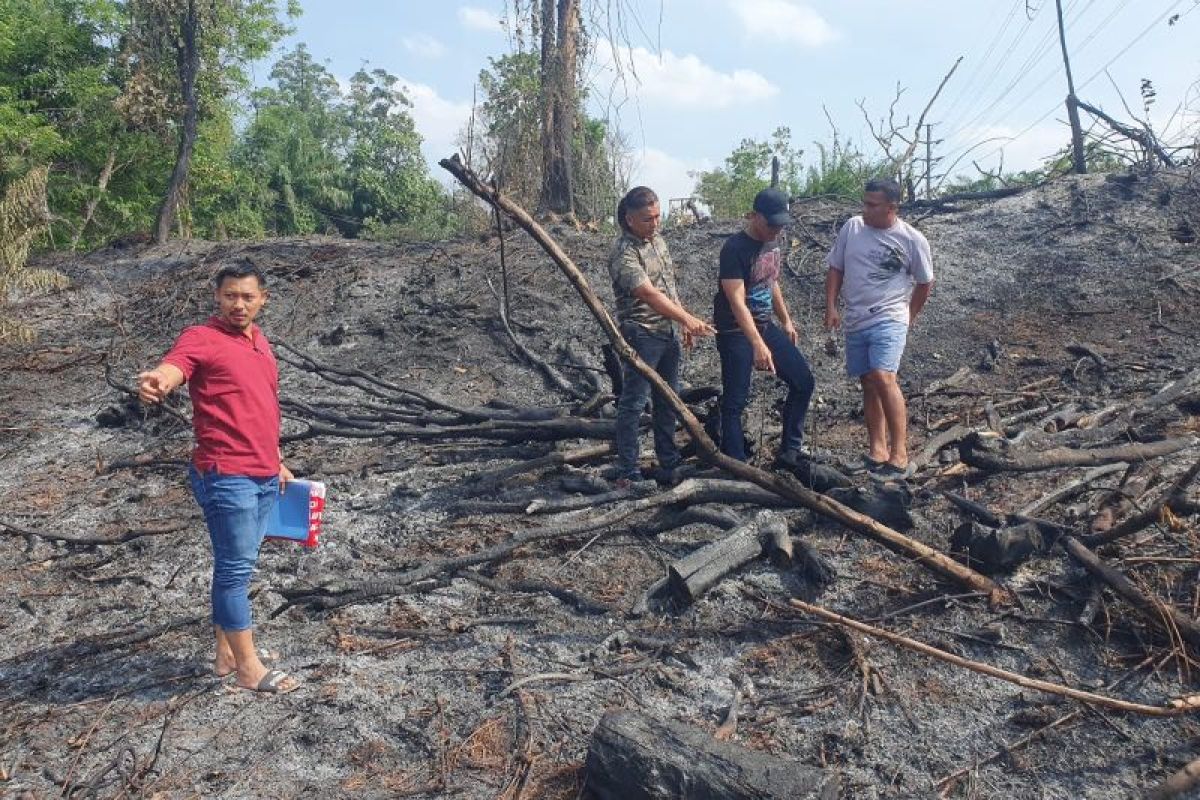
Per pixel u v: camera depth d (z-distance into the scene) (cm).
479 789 307
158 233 1459
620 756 293
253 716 348
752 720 333
